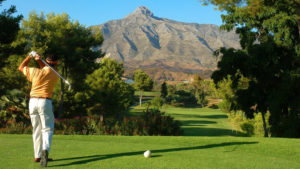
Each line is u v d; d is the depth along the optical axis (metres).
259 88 19.83
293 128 17.97
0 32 17.52
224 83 27.00
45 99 4.30
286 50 18.89
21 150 5.42
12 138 7.92
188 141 7.54
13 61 25.25
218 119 57.09
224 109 31.86
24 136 8.62
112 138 8.39
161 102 55.00
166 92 104.81
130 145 6.51
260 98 19.44
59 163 4.25
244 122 26.84
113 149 5.79
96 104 31.28
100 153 5.22
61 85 27.06
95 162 4.32
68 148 5.91
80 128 14.46
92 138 8.42
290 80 16.91
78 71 28.08
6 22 17.58
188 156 5.04
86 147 6.07
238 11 17.44
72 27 26.00
